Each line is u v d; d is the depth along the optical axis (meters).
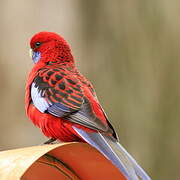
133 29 13.91
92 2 14.20
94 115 7.87
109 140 7.62
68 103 8.05
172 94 13.78
